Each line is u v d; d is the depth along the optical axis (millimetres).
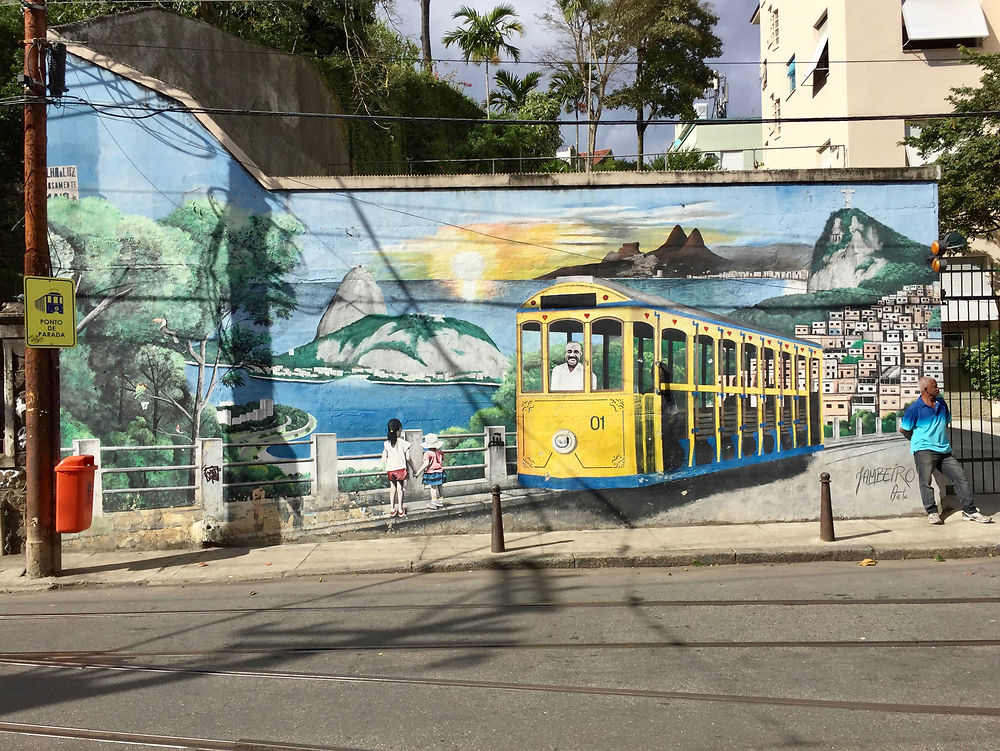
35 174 8570
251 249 10047
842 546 8680
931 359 10203
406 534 10148
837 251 10227
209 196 10016
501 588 7723
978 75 23734
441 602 7207
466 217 10156
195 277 10023
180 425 10023
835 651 5434
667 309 10141
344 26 17094
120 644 6164
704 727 4254
